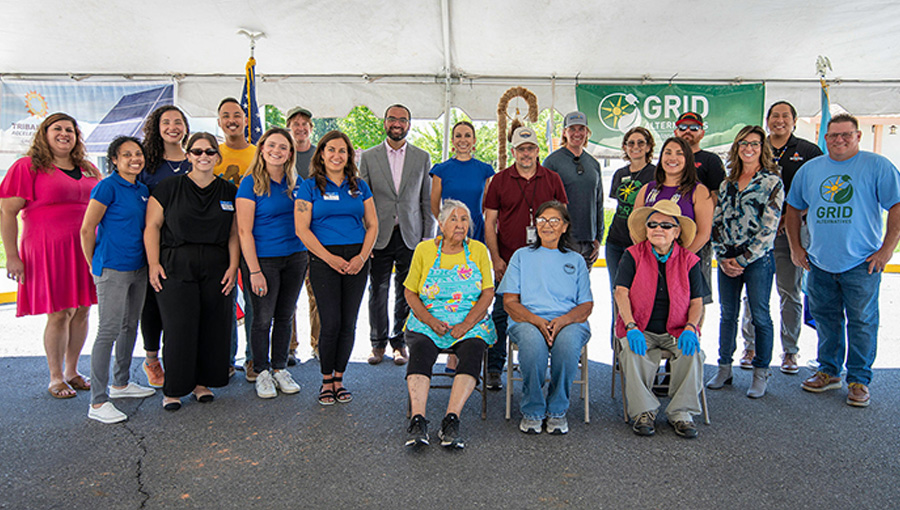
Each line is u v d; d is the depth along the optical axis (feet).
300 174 16.06
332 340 12.72
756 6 16.16
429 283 11.94
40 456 9.96
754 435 11.03
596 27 17.70
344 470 9.48
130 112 22.44
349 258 12.87
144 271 12.51
